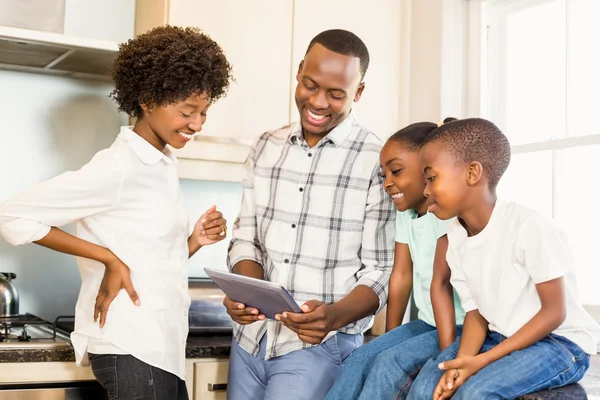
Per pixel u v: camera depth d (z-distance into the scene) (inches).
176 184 70.1
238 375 75.1
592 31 87.0
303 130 76.7
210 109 90.4
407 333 70.4
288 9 94.1
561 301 56.4
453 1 98.6
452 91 98.2
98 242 66.0
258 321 74.2
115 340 64.2
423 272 70.6
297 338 71.9
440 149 60.4
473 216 61.1
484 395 53.2
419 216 72.0
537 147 92.5
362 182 74.5
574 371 57.4
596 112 86.4
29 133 94.7
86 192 63.3
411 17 102.8
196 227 75.2
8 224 62.0
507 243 59.2
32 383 72.1
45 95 95.5
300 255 73.7
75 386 73.5
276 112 93.6
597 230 86.1
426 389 58.1
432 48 99.4
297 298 72.7
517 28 95.9
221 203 104.8
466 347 60.2
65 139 96.3
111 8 99.6
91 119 97.7
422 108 100.6
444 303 65.7
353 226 74.1
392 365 63.6
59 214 62.9
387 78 99.3
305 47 94.8
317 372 71.3
